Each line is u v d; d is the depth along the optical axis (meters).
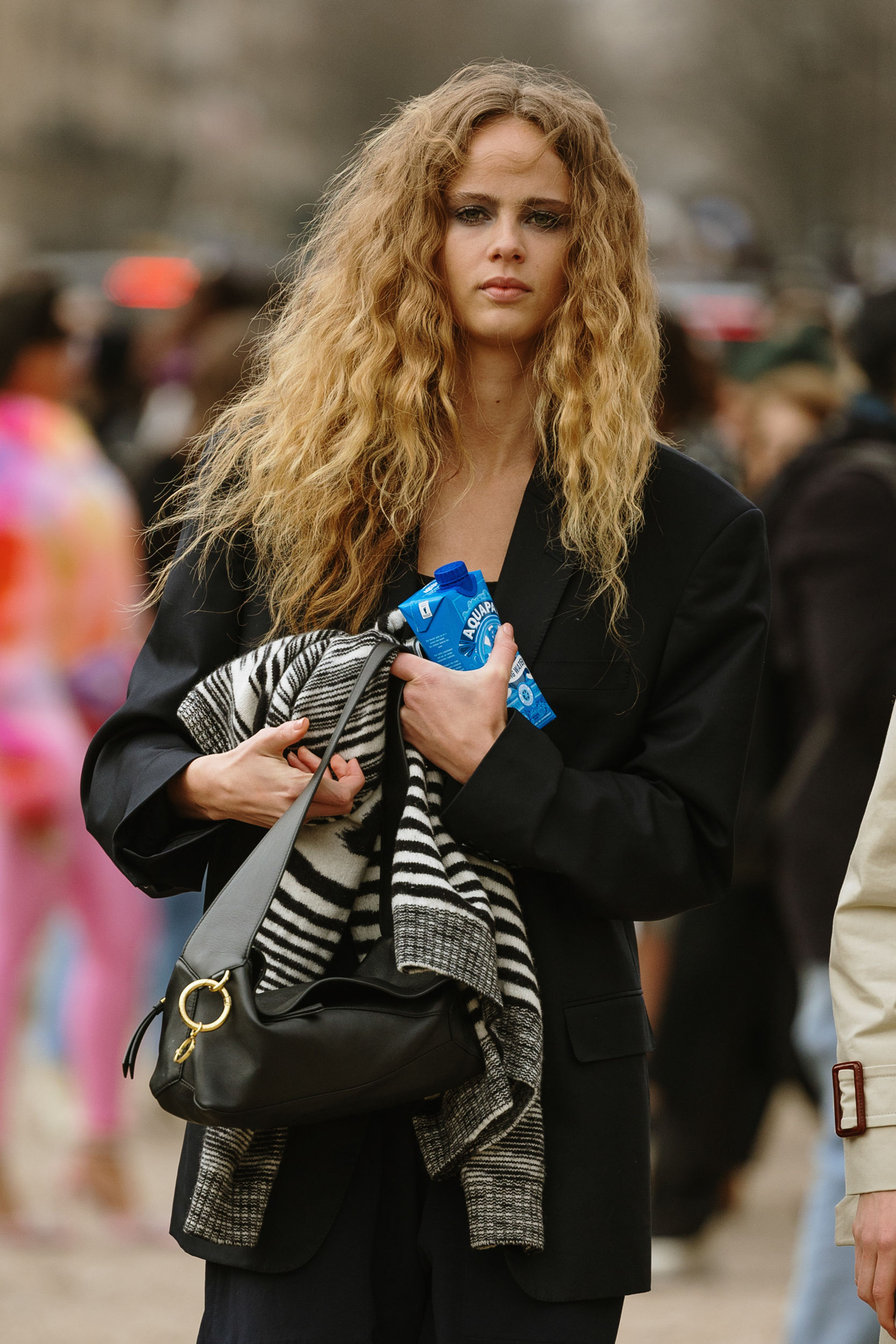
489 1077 8.49
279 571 9.30
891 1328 8.41
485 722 8.68
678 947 17.33
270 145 162.75
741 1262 18.20
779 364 21.39
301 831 8.77
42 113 159.75
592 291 9.12
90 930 18.98
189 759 8.96
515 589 9.05
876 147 122.12
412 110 9.45
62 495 18.33
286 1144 8.77
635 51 159.38
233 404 10.16
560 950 8.96
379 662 8.67
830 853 13.91
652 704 9.19
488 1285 8.67
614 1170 8.82
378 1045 8.16
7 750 18.28
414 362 9.23
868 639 13.76
